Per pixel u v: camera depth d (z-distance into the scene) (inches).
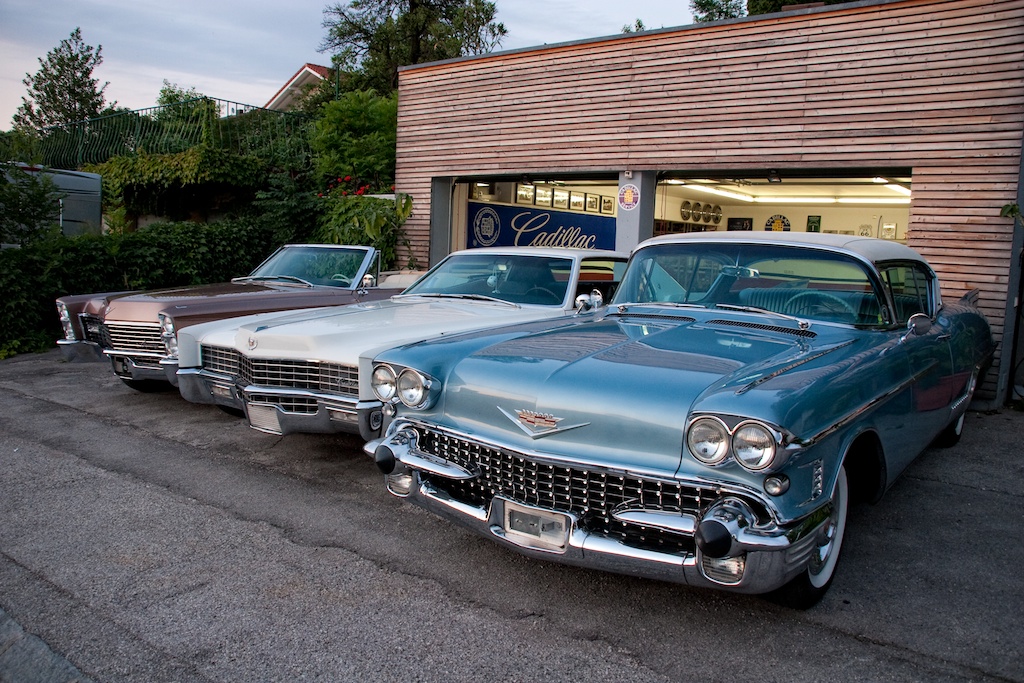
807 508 99.6
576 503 109.6
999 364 268.2
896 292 153.7
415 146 442.0
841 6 301.4
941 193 283.4
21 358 346.9
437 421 127.2
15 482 175.6
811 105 311.6
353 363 167.5
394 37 1072.8
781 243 154.5
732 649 105.7
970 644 107.4
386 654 104.3
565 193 503.5
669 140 349.7
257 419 181.3
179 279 424.2
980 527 153.3
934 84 283.1
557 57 382.3
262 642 107.3
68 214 486.9
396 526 151.1
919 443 153.1
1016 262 268.5
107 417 238.5
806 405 97.3
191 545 140.7
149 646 106.1
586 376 111.9
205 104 592.1
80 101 1061.8
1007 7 266.8
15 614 115.1
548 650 105.3
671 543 103.2
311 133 620.4
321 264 285.1
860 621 113.9
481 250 241.0
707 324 144.3
